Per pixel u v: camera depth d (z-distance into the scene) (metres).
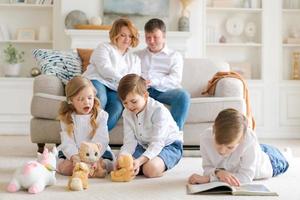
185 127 3.36
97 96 3.10
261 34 5.45
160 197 1.98
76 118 2.62
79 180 2.13
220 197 1.97
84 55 3.83
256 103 5.36
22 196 2.01
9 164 2.89
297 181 2.36
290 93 5.38
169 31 5.31
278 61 5.39
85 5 5.29
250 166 2.19
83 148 2.44
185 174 2.57
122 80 2.49
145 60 3.60
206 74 3.88
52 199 1.95
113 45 3.38
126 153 2.42
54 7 5.36
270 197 1.98
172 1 5.38
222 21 5.61
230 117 1.99
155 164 2.44
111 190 2.13
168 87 3.41
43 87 3.39
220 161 2.23
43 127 3.34
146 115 2.52
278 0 5.41
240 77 3.59
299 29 5.54
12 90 5.14
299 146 4.41
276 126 5.36
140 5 5.32
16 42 5.49
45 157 2.27
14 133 5.16
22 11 5.58
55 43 5.34
